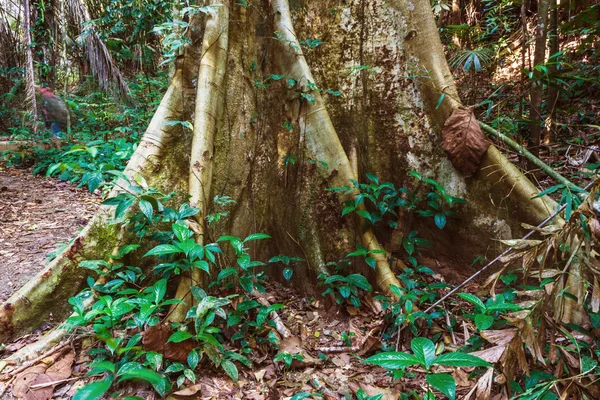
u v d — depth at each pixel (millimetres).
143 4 6824
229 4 3572
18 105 10016
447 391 1362
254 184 3670
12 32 10188
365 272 3443
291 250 3623
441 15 7531
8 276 3557
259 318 2676
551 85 3896
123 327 2602
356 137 3797
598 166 3125
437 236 3672
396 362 1488
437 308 3066
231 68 3562
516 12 7977
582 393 1813
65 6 8461
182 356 2383
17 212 5215
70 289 2885
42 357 2482
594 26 5176
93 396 1016
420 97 3668
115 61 8781
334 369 2656
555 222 3164
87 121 9180
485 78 6367
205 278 3070
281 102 3725
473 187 3514
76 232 4660
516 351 1898
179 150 3316
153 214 2818
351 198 3449
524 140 4883
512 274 3146
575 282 2230
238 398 2324
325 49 3842
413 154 3676
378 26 3738
